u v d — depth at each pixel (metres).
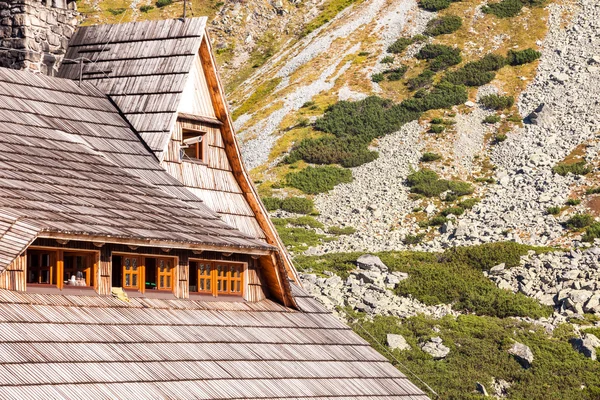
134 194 30.20
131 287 28.39
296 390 28.16
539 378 56.47
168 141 33.19
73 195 27.75
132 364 24.84
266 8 153.62
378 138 109.94
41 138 30.28
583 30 125.62
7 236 24.25
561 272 70.94
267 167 106.75
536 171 100.31
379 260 72.69
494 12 130.75
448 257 74.69
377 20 134.88
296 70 128.38
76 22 37.72
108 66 35.66
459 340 60.00
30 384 22.03
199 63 35.19
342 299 66.19
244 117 119.31
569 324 63.66
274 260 32.09
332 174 103.19
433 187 98.88
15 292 25.00
